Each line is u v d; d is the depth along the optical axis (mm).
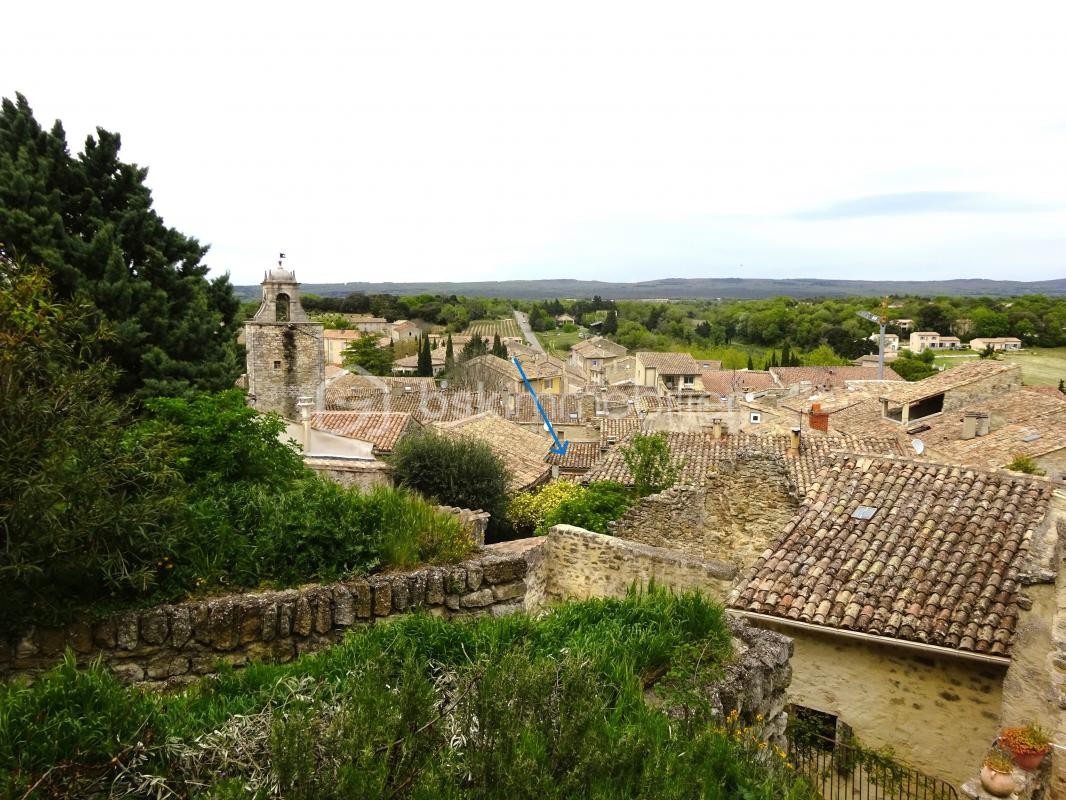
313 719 3484
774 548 9359
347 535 6152
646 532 12703
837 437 21984
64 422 4504
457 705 4086
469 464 21078
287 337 32156
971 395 30641
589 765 3639
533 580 10258
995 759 5395
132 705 3758
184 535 5355
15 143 16375
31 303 4688
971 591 7914
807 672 8312
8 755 3260
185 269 19094
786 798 4277
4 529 4254
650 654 5570
